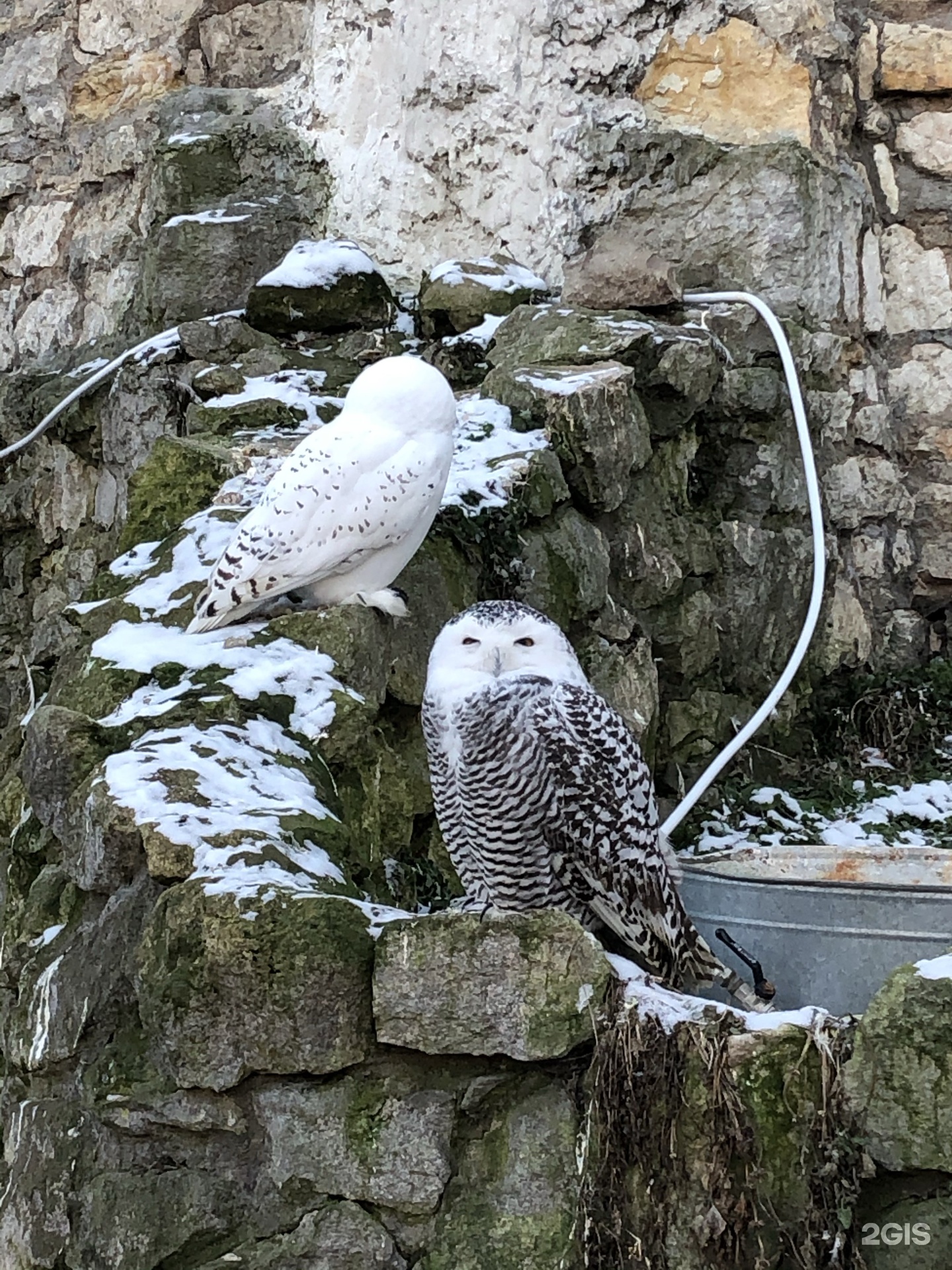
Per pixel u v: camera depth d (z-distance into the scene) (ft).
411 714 12.63
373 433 11.63
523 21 19.95
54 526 21.67
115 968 9.14
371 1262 8.15
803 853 12.76
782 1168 7.74
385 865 11.64
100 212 22.61
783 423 18.79
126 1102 8.66
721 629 17.89
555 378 16.05
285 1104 8.34
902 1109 7.56
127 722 10.58
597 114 19.89
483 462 14.88
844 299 19.81
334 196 20.84
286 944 8.18
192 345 18.83
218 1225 8.41
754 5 19.83
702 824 16.53
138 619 12.22
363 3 20.76
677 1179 7.85
